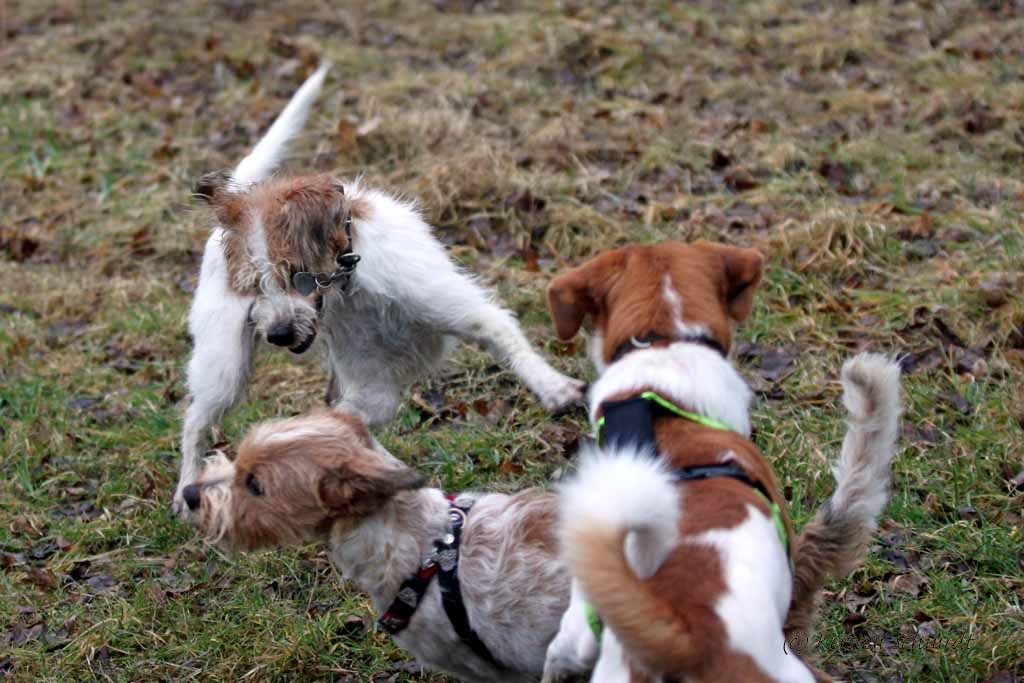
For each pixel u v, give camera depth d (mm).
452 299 6195
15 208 10219
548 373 6059
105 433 7320
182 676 5555
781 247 8281
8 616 5926
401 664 5473
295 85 11984
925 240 8398
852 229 8336
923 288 7828
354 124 10422
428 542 4625
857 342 7434
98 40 13414
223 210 6039
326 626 5660
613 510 3387
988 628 5277
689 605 3520
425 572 4578
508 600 4500
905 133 10008
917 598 5543
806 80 11273
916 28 12133
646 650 3355
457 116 10398
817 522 4434
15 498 6824
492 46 12383
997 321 7379
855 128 10086
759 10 12961
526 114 10602
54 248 9617
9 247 9641
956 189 9031
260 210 5891
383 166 9938
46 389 7816
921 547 5832
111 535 6504
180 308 8656
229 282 6070
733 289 4676
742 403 4453
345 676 5477
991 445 6406
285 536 4625
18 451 7180
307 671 5520
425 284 6152
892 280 8008
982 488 6160
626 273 4609
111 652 5711
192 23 13812
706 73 11500
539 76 11688
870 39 11867
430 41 12758
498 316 6250
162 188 10320
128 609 5906
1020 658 5098
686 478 3965
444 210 9094
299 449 4566
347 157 10094
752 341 7551
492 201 9125
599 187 9320
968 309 7508
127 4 14594
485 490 6516
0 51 13344
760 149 9766
